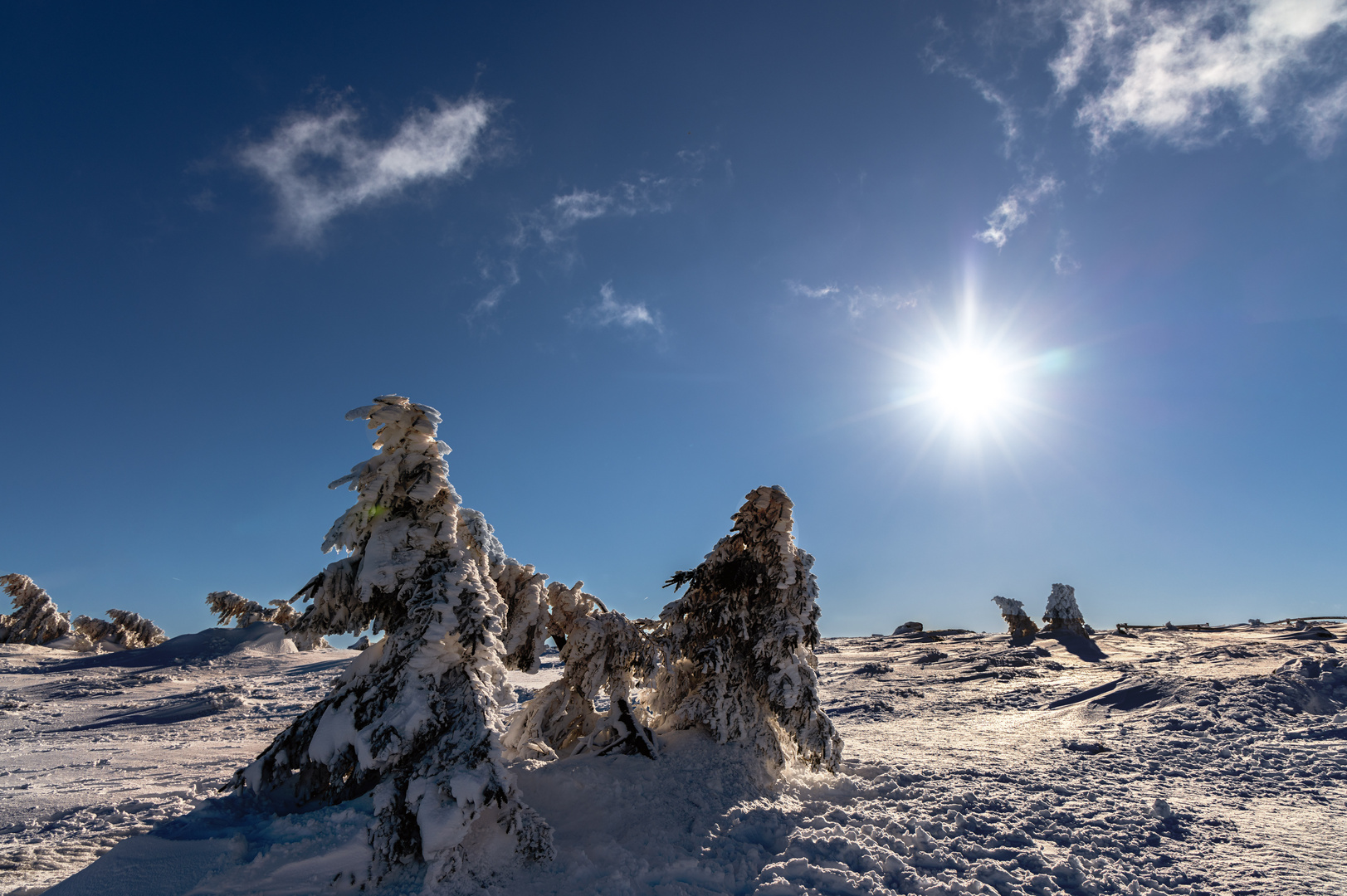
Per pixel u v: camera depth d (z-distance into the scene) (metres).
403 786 6.21
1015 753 12.53
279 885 5.70
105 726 19.48
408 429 7.58
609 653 10.11
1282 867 6.88
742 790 9.15
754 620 10.80
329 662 35.19
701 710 10.34
